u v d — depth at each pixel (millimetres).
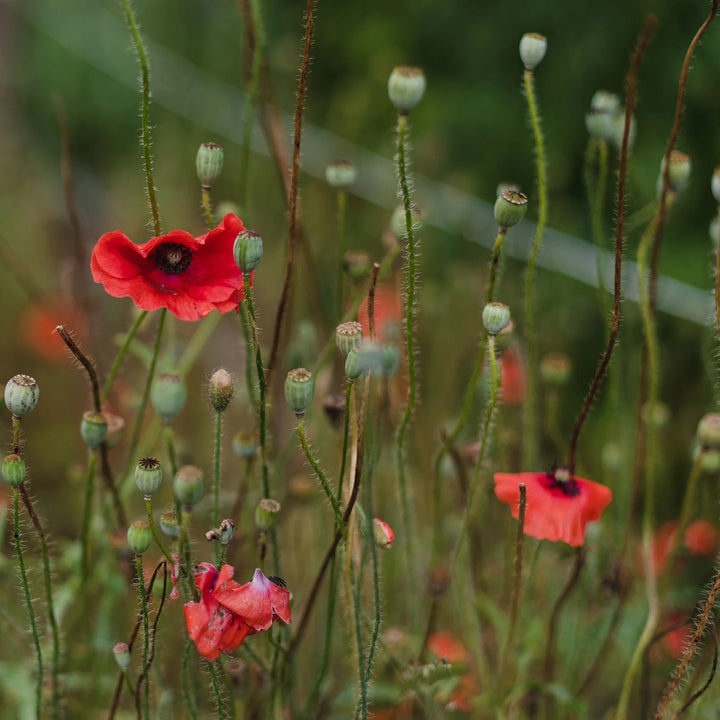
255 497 1377
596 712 1461
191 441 1789
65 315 1880
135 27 1262
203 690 1418
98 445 1309
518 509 1299
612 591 1385
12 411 1241
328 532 1440
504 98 1937
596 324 1809
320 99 2242
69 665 1408
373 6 2115
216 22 2580
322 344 1556
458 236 1857
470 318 1701
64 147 1465
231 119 2348
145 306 1250
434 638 1425
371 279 1236
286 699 1339
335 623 1417
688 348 1651
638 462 1389
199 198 2459
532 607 1448
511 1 1906
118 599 1463
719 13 1710
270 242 2340
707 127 1738
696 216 1750
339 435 1355
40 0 2955
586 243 1758
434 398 1664
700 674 1386
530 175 1918
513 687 1360
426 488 1534
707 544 1487
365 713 1285
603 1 1804
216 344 2068
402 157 1271
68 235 2367
